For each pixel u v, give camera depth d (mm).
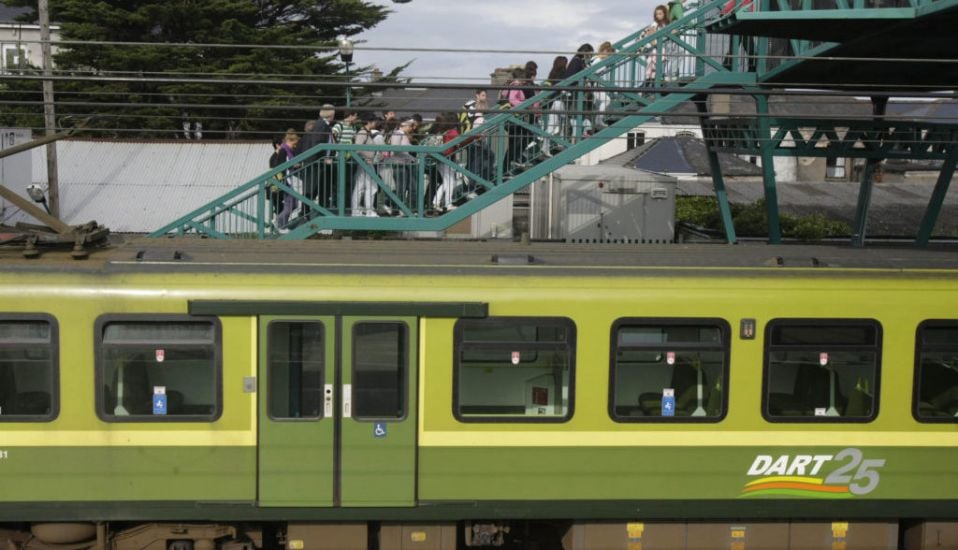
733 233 24500
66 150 34125
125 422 12953
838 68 22000
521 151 21719
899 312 13625
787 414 13578
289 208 22016
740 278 13555
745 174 49781
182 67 40562
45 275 12938
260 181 21422
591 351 13320
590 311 13297
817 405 13625
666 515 13609
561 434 13336
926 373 13750
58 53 40625
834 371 13641
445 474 13273
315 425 13141
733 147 23594
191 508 13109
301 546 13586
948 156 22531
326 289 13102
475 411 13266
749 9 20438
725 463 13547
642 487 13492
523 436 13297
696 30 22203
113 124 39719
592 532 13859
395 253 14188
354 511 13273
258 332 13039
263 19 46281
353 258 13711
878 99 24281
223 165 33812
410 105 44062
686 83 22016
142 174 33344
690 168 49344
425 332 13172
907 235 36125
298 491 13172
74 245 13844
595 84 21766
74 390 12906
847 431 13641
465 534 13930
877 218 39250
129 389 13000
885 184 45812
